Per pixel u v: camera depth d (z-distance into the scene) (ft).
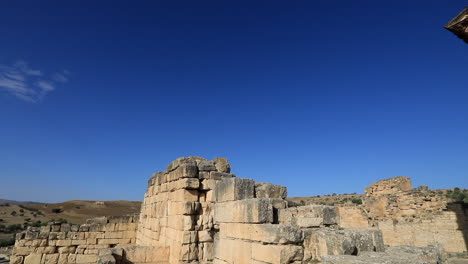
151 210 62.23
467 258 76.43
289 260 24.98
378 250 26.13
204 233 44.37
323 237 25.04
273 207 30.78
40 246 64.49
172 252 45.83
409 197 96.32
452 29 27.96
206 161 50.26
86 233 68.69
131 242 72.28
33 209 278.46
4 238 161.17
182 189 45.50
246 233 29.50
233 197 33.06
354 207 106.63
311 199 276.62
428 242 86.12
